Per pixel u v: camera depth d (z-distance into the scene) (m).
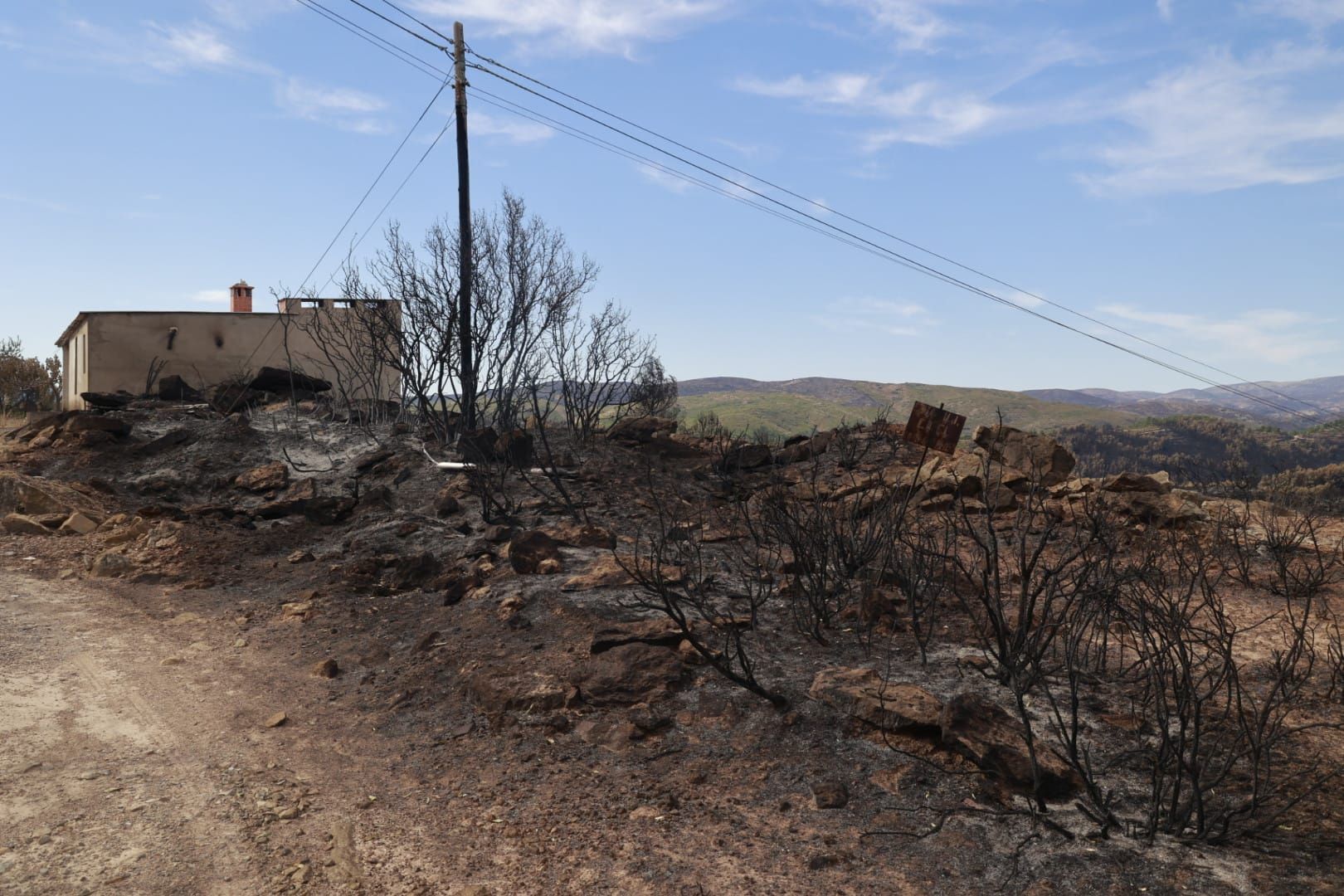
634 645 6.04
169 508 11.98
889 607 6.57
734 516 10.21
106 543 11.06
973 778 4.33
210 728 5.82
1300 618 6.58
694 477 13.09
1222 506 9.91
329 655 7.27
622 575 7.73
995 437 11.57
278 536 11.19
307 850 4.18
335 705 6.21
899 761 4.54
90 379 23.08
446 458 13.70
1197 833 3.71
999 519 9.49
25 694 6.28
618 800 4.51
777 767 4.66
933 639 6.18
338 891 3.82
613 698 5.59
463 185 16.12
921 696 4.91
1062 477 10.90
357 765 5.23
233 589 9.41
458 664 6.54
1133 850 3.64
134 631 7.99
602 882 3.79
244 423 16.00
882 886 3.58
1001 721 4.61
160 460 14.91
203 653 7.41
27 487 12.02
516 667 6.20
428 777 5.00
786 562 7.84
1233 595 7.24
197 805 4.65
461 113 16.17
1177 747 4.42
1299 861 3.47
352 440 15.39
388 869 4.00
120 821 4.44
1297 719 4.80
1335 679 5.29
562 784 4.74
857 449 13.41
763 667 5.84
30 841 4.19
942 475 10.73
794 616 6.73
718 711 5.32
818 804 4.25
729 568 8.23
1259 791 4.04
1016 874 3.57
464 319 15.39
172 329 23.55
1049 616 5.75
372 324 16.89
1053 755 4.32
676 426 16.28
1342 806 3.88
